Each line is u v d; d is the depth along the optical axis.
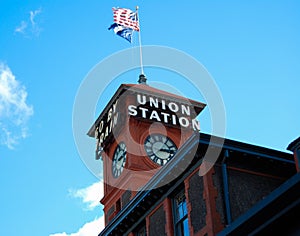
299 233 22.09
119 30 53.97
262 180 29.69
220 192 28.55
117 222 34.06
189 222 28.98
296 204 21.95
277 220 22.55
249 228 23.39
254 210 23.00
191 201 29.20
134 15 55.19
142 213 32.81
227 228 24.02
